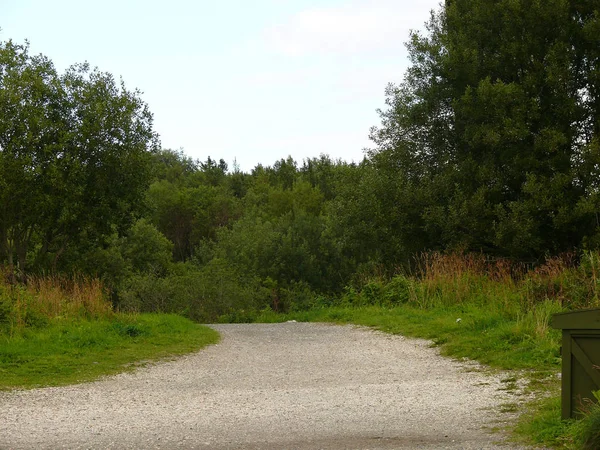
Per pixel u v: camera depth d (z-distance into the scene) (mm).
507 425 6379
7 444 6160
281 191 82000
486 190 26125
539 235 26156
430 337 14039
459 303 18078
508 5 26469
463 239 25984
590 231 25656
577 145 26422
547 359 9992
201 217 83750
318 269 50938
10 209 29094
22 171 27672
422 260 27828
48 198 27875
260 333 17547
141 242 49500
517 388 8352
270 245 51781
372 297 21953
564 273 14969
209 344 14922
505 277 17625
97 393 9047
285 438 6250
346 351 13391
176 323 18297
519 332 11789
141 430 6730
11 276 26328
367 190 29531
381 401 8023
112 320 16859
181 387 9570
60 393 9016
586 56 26516
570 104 25406
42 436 6500
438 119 29484
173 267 51594
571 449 5211
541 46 26734
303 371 11000
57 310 15812
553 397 7316
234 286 34281
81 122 29609
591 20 25328
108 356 12336
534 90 25906
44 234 31109
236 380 10188
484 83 25578
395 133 31375
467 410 7238
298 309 27203
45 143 28750
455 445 5668
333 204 32969
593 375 5766
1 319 13758
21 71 29641
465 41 27906
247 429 6691
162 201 82312
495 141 25234
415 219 28234
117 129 30188
